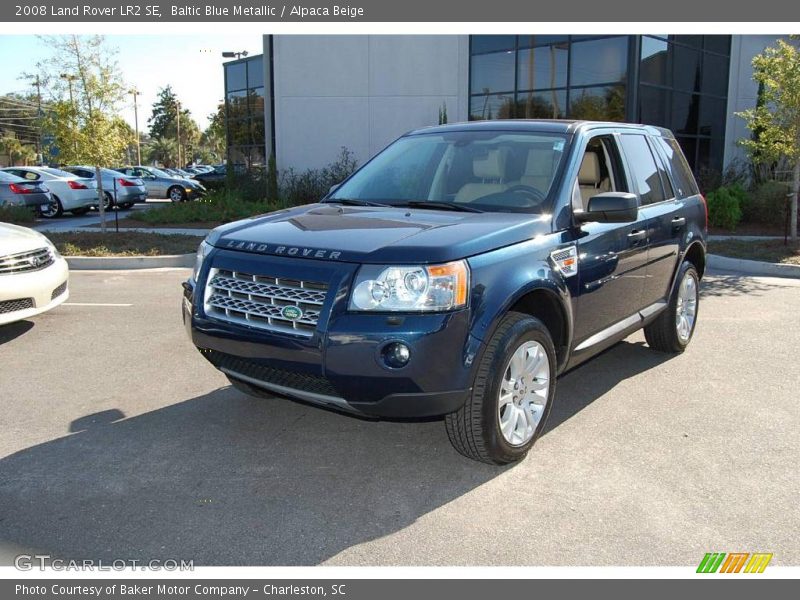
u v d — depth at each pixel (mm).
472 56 20219
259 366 3926
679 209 6000
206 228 16922
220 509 3652
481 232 3836
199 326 4031
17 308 6676
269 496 3795
